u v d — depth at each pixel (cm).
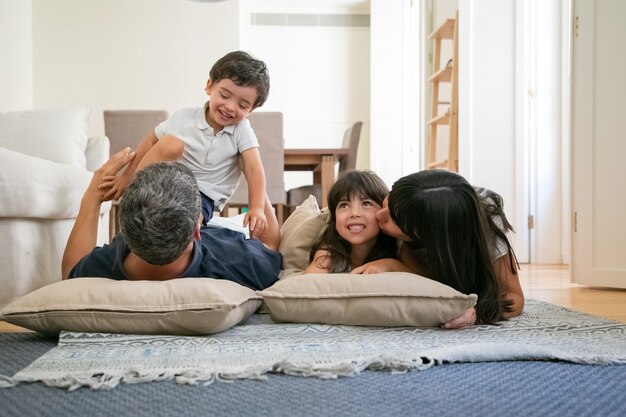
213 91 199
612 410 78
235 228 203
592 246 250
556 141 383
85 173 225
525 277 298
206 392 85
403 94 653
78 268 146
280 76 753
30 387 88
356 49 758
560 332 131
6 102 486
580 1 255
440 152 534
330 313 134
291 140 757
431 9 575
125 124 381
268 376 94
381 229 156
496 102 379
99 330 124
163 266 136
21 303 123
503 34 377
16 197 170
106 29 569
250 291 142
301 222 198
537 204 385
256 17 749
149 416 75
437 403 80
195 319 121
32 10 557
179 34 576
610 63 246
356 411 77
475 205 137
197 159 203
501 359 103
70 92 565
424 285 132
